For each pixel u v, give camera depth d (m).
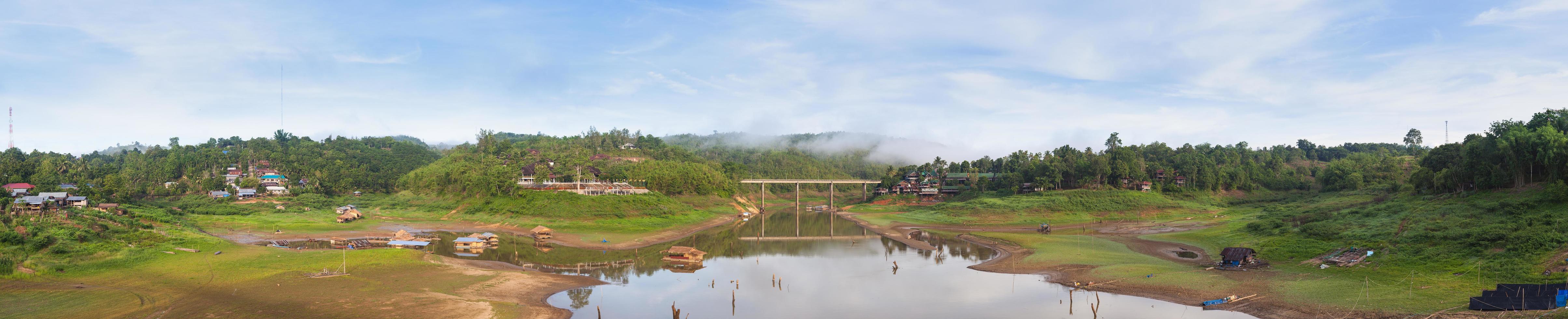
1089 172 189.75
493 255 95.69
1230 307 58.25
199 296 60.50
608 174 199.75
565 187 170.00
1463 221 79.38
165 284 65.38
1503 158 101.75
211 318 53.19
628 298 65.44
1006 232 135.38
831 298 65.75
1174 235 116.44
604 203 148.62
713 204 195.12
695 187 199.88
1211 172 193.25
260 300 59.12
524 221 137.88
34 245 72.44
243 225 127.69
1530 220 70.56
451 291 64.56
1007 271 81.62
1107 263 82.62
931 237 127.75
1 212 95.50
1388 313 51.59
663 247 109.19
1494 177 99.69
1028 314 58.28
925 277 78.31
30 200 104.69
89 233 81.38
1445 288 57.41
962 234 130.62
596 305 62.16
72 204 120.00
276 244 103.25
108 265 71.75
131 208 127.69
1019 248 103.94
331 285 65.62
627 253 100.75
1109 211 166.25
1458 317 47.69
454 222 145.75
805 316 58.56
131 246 80.12
